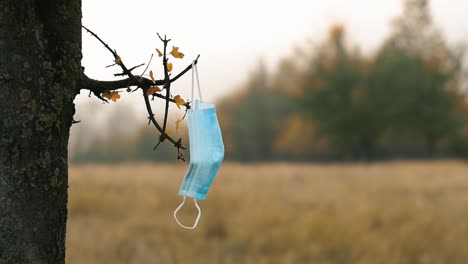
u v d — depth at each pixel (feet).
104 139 204.23
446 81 149.48
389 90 144.97
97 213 30.07
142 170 67.51
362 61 152.87
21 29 3.92
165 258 20.79
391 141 158.92
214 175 4.91
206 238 25.46
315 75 147.54
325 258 22.15
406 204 32.73
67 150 4.25
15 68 3.91
